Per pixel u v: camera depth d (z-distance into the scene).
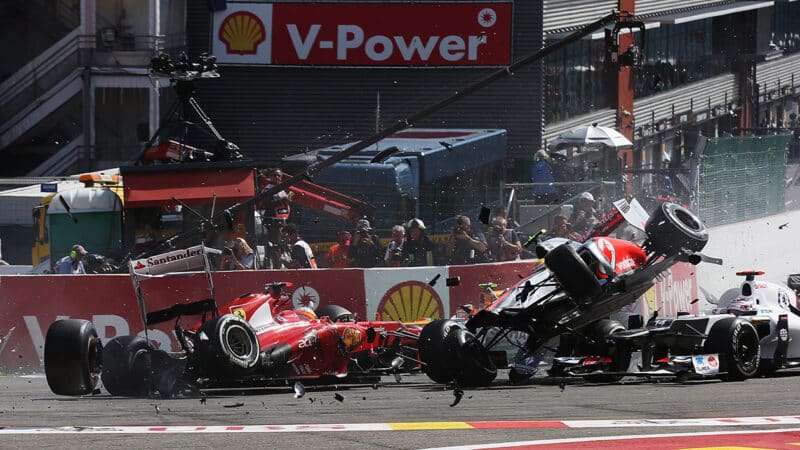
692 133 164.62
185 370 40.00
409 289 58.28
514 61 122.88
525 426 27.95
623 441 25.17
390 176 86.06
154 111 124.25
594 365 41.06
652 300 64.81
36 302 56.38
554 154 99.38
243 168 72.81
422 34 122.88
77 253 67.00
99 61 124.81
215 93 125.12
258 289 57.00
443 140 101.25
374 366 45.44
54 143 129.12
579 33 63.28
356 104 124.56
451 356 39.69
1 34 130.25
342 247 67.81
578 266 38.50
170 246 66.69
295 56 124.00
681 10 163.50
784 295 46.19
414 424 28.64
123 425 29.19
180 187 72.25
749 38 189.12
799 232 94.31
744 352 42.34
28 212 106.94
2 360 56.38
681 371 40.50
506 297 41.41
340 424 28.84
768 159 93.06
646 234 42.44
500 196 85.50
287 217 73.50
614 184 86.62
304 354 42.53
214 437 26.36
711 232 79.62
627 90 145.88
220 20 124.31
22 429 28.17
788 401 33.69
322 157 90.94
